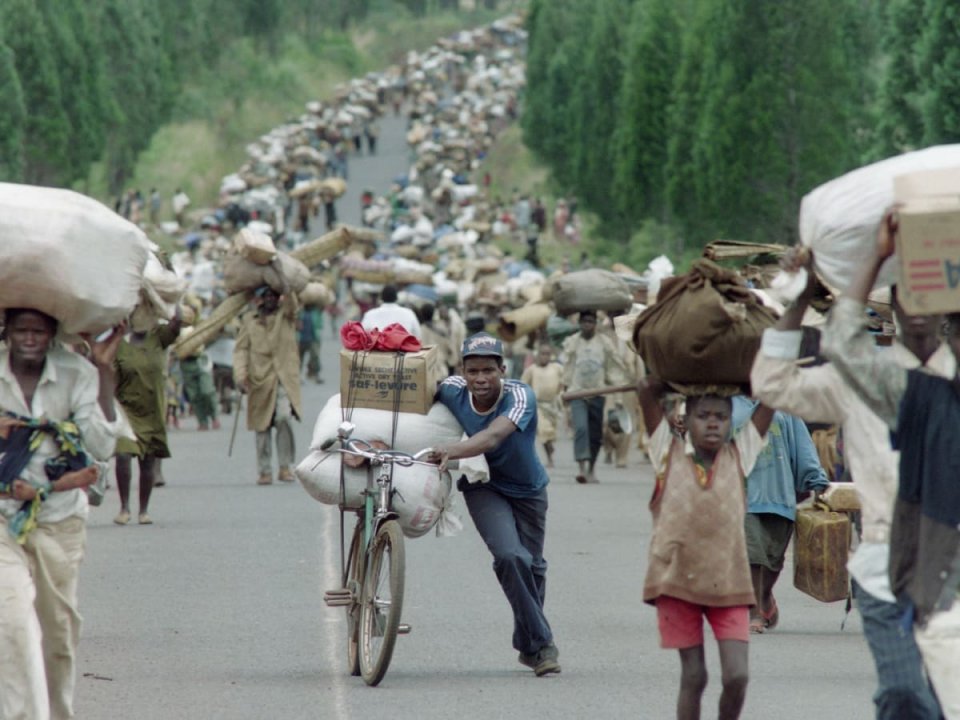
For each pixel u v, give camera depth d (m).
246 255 60.53
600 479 67.50
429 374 31.62
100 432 23.98
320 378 119.38
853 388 20.11
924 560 19.86
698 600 23.16
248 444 79.81
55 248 22.92
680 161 140.62
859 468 20.70
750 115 121.81
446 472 31.73
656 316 23.00
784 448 35.03
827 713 28.28
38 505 23.59
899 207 19.22
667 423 23.75
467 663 32.50
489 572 43.44
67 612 24.31
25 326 23.38
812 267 21.06
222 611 37.72
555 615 37.78
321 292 118.25
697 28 141.38
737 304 22.70
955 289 19.03
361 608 30.97
